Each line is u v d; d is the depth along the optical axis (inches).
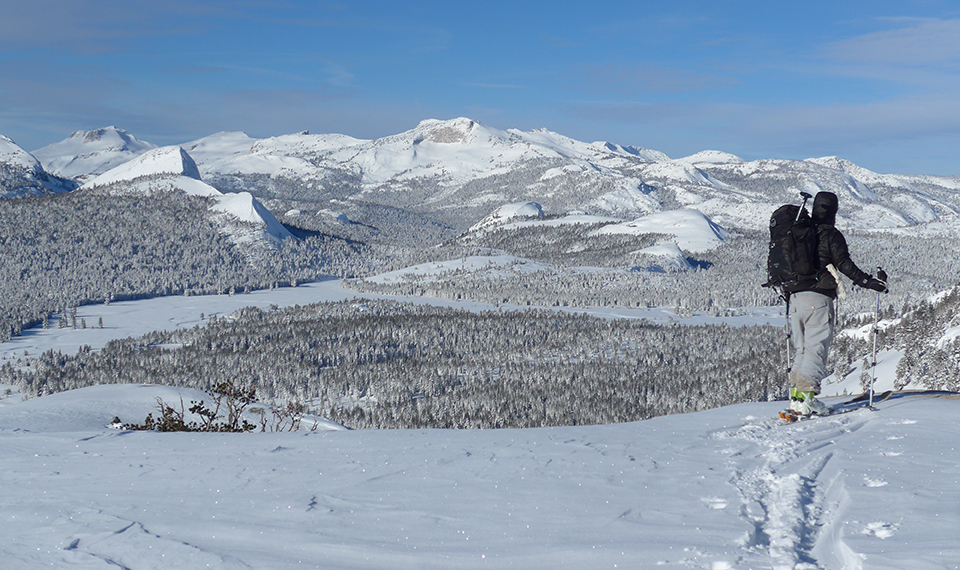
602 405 5634.8
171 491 213.3
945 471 210.5
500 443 271.0
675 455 247.3
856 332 4249.5
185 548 160.6
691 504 187.2
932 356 3061.0
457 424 5403.5
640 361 7849.4
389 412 5856.3
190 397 2352.4
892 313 4286.4
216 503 198.1
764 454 248.8
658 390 6067.9
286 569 147.3
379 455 254.4
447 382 7116.1
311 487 213.9
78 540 168.2
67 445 287.9
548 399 6082.7
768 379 5191.9
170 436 303.0
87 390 2439.7
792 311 351.6
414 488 209.2
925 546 144.4
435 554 155.0
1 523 183.5
